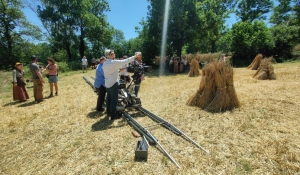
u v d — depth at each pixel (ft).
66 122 14.30
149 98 20.42
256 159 8.52
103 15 110.52
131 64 17.29
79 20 94.32
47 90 28.22
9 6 70.33
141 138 11.12
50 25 92.58
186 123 13.02
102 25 107.96
